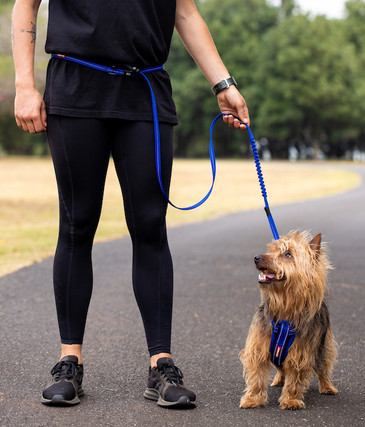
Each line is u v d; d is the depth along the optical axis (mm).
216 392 3092
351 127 63500
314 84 60188
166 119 2984
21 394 2969
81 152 2859
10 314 4793
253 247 8883
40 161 50469
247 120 3211
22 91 2854
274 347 2893
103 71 2838
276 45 63531
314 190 24953
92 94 2838
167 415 2715
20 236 9992
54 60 2881
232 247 8883
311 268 2877
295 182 30031
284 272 2838
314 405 2951
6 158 56406
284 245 2910
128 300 5383
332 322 4676
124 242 9344
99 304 5223
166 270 3051
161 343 2971
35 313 4840
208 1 72250
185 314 4918
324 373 3127
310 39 61094
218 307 5168
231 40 68188
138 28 2854
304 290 2863
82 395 2955
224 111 3258
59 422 2596
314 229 11203
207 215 14531
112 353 3779
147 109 2924
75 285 2988
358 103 61000
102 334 4254
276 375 3357
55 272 3002
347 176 34562
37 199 18734
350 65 62344
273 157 73688
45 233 10477
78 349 2996
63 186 2920
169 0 2986
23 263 7324
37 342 3988
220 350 3896
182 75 69500
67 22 2846
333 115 60469
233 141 70812
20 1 2955
